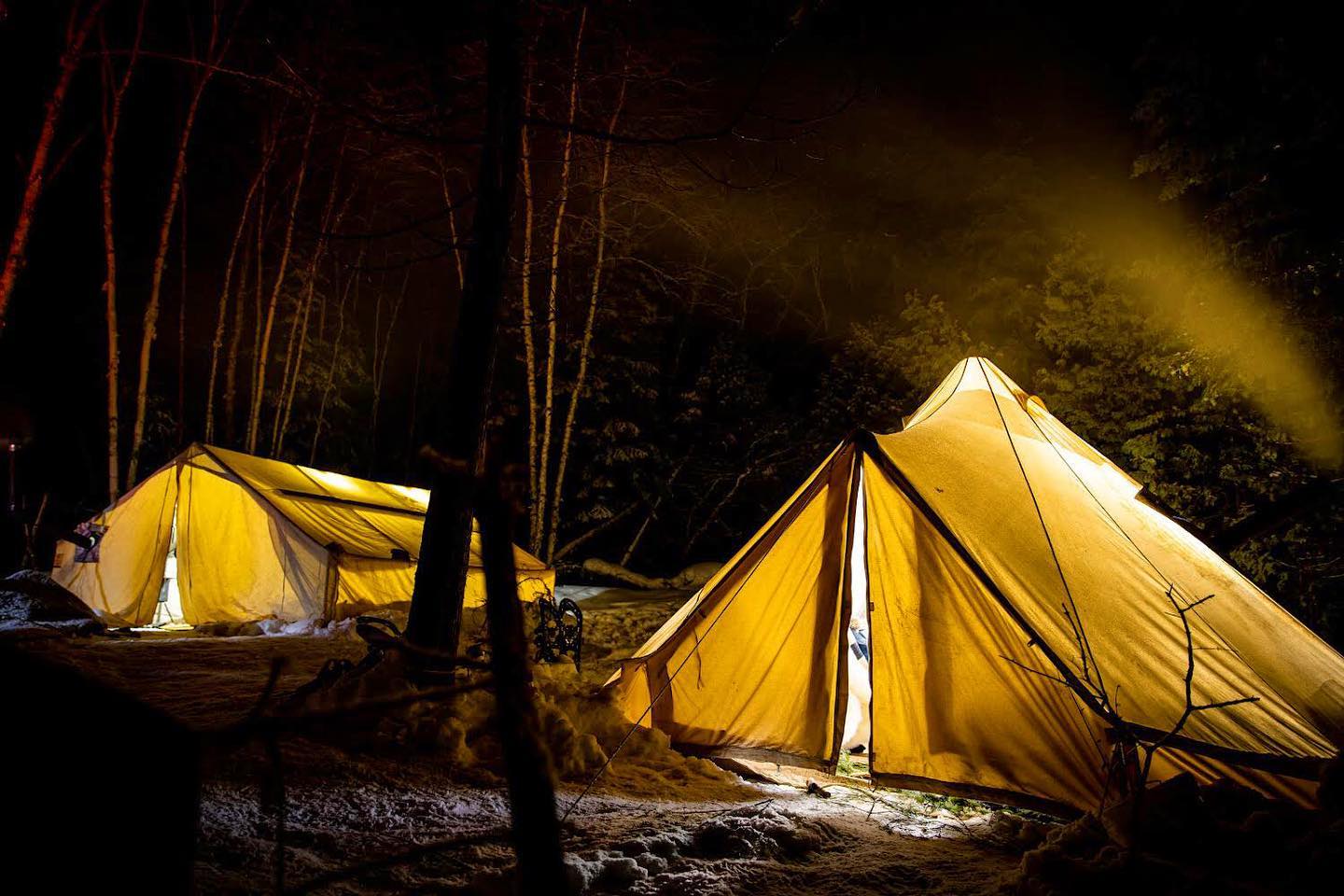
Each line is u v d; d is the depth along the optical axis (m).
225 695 6.98
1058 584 6.64
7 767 1.47
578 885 3.66
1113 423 14.75
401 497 16.94
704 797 5.77
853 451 7.09
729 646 7.14
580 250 22.12
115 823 1.52
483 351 6.86
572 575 24.22
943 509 6.90
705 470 25.59
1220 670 6.31
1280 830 4.09
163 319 21.61
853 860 4.46
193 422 22.36
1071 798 5.69
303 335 21.22
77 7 13.73
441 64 15.84
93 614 11.95
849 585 6.93
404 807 4.71
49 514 15.87
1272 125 12.20
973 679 6.28
